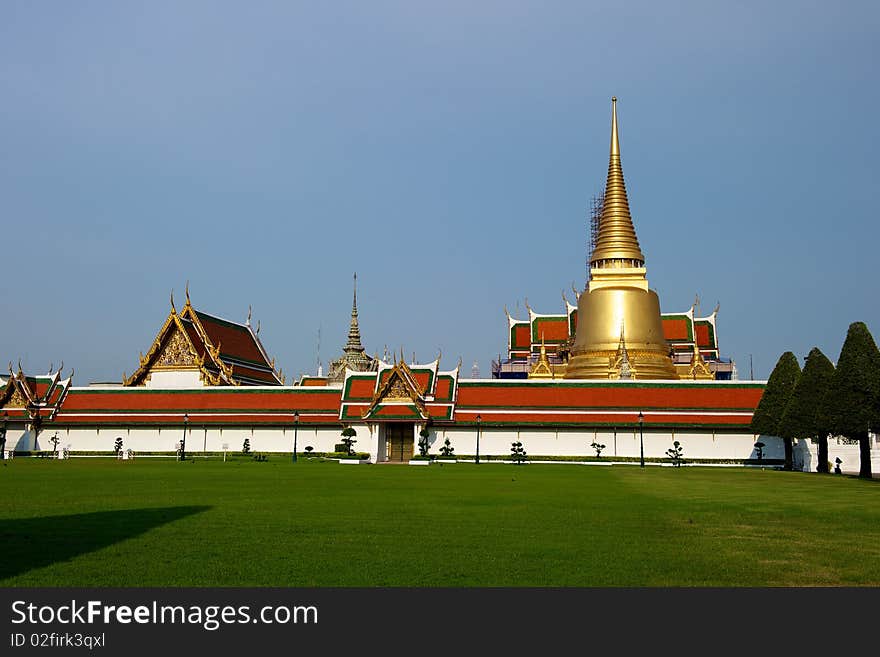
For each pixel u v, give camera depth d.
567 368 119.19
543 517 30.97
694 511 33.94
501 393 94.00
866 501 39.50
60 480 50.53
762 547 24.16
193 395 101.00
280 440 96.56
